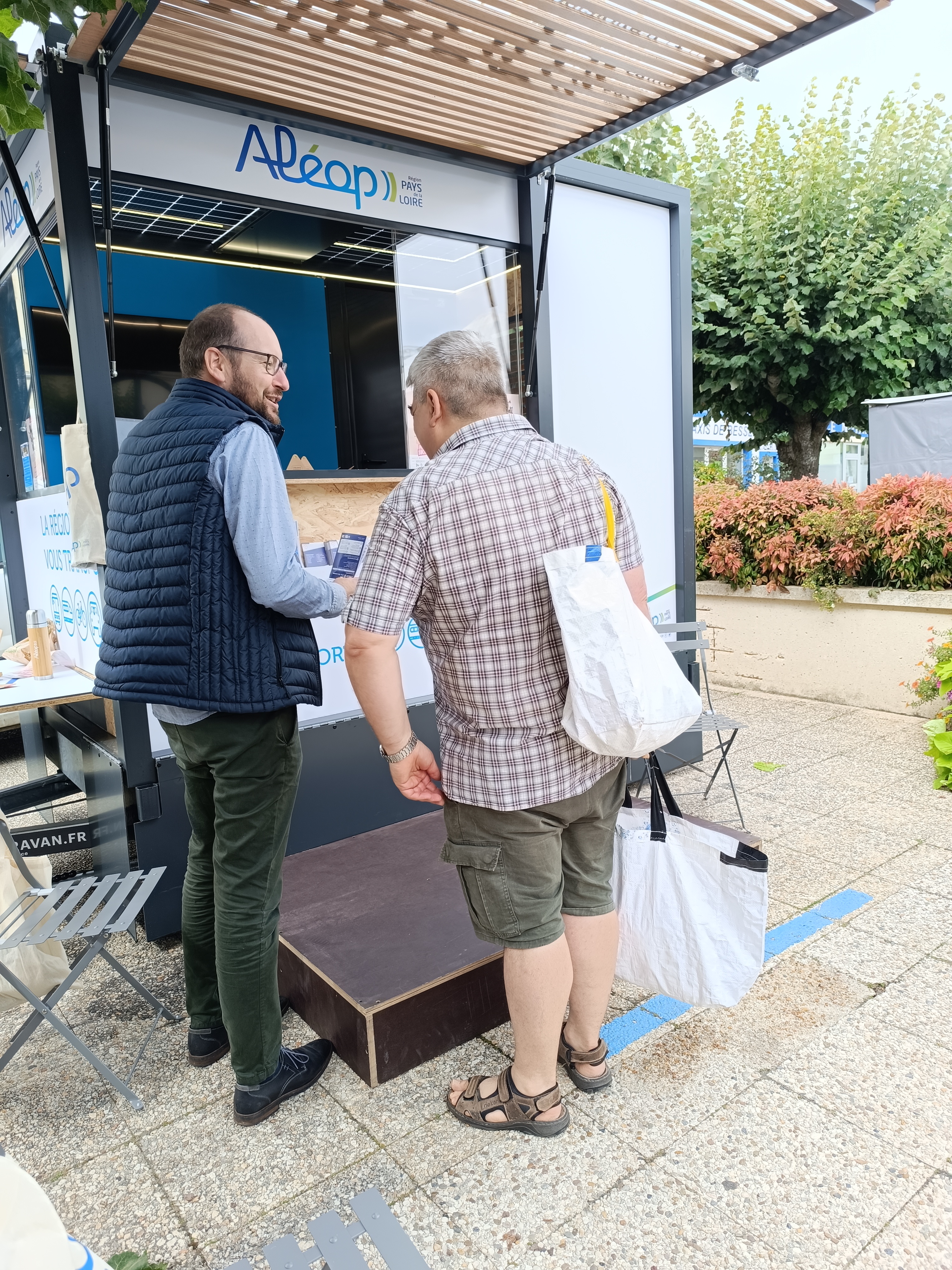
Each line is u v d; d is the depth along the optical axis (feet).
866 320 32.81
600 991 6.76
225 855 6.55
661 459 15.67
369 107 10.76
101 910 7.47
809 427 38.27
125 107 9.53
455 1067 7.51
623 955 6.98
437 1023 7.63
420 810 12.56
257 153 10.57
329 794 11.59
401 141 11.71
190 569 6.09
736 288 34.53
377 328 19.57
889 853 11.62
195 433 6.19
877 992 8.36
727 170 37.91
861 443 51.03
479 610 5.57
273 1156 6.53
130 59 9.16
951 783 13.91
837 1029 7.79
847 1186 5.98
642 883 6.75
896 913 9.91
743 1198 5.90
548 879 5.95
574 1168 6.25
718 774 15.47
